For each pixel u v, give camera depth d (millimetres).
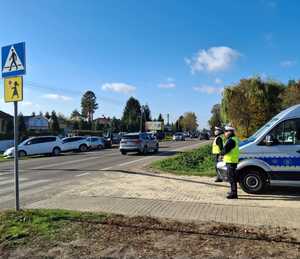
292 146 10555
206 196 10430
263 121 39781
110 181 13906
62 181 14336
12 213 7930
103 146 44156
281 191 11141
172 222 7230
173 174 15727
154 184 12859
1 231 6715
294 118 10648
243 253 5496
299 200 9719
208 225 6980
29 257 5598
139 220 7395
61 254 5660
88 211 8422
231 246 5797
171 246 5863
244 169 10844
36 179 15250
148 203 9383
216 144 14391
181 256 5449
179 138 79562
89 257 5516
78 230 6754
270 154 10664
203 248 5738
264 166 10641
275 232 6492
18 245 6070
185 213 8164
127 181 13797
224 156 10289
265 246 5762
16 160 8125
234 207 8766
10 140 54188
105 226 6996
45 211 8188
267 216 7797
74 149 39938
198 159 22625
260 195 10531
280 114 11172
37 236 6449
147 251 5680
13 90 7926
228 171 10148
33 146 34125
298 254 5426
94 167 20047
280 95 41312
